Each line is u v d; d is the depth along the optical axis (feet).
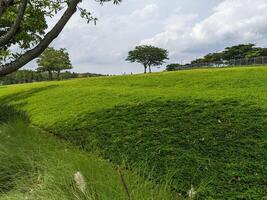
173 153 32.58
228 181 26.61
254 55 342.64
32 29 37.50
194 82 68.59
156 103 47.65
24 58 28.55
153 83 76.95
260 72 66.80
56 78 257.55
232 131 33.91
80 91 72.64
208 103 42.52
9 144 29.89
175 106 44.52
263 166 27.66
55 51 237.45
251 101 40.40
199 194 25.26
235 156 29.86
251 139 31.81
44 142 32.99
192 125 37.42
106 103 55.01
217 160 29.81
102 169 23.77
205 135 34.42
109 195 18.25
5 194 21.94
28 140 31.48
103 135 42.09
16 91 107.14
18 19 28.68
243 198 24.61
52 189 20.17
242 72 70.08
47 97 76.89
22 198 20.22
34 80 254.27
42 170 23.76
